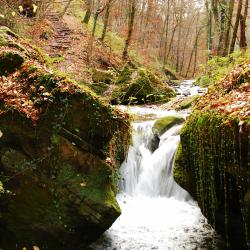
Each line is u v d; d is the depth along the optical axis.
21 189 5.62
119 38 32.84
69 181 5.66
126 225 6.76
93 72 16.80
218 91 6.78
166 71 33.75
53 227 5.70
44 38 21.09
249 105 5.16
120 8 35.69
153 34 42.91
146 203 7.75
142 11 37.00
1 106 5.66
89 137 5.84
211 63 13.31
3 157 5.57
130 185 8.39
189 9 47.41
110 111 5.93
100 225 5.71
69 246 5.85
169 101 15.11
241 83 6.51
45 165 5.64
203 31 44.19
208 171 5.55
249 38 34.44
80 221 5.69
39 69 5.99
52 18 26.77
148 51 37.47
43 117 5.67
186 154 6.19
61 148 5.67
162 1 43.91
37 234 5.73
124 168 8.43
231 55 11.64
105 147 6.02
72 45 22.05
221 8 20.19
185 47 48.72
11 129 5.59
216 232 6.33
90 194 5.66
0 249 5.57
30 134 5.62
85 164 5.78
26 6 19.27
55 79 5.82
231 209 5.50
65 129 5.70
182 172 6.38
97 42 25.94
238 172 5.04
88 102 5.77
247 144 4.81
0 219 5.67
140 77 15.09
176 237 6.38
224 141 5.16
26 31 18.08
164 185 8.23
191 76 41.53
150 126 9.89
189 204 7.61
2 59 6.27
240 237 5.59
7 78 6.07
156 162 8.62
